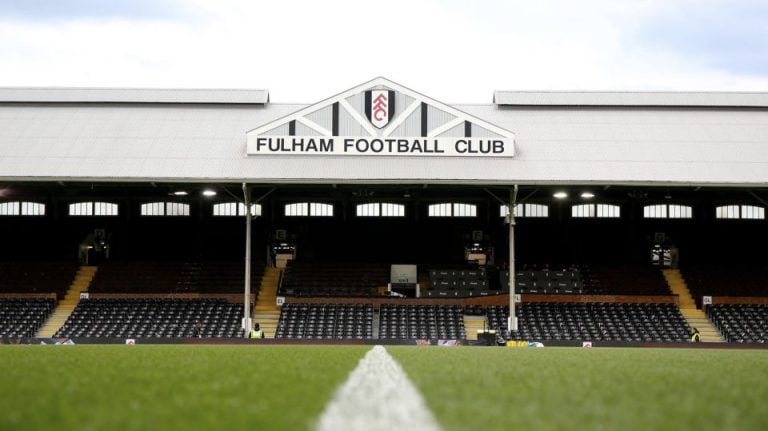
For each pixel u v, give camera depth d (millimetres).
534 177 49656
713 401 8711
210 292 59781
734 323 55031
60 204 63719
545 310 56625
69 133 54688
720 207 63750
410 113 52156
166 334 54250
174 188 58062
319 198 63750
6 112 57406
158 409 7559
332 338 50188
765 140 54469
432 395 8836
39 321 55375
